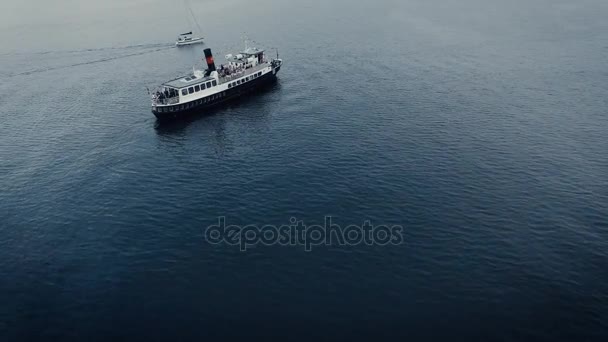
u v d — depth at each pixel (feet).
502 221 232.32
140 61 582.76
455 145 313.73
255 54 478.18
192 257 218.18
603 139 314.76
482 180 269.44
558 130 331.16
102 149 340.59
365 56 544.62
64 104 439.22
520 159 291.99
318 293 192.54
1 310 191.52
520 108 374.63
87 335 176.96
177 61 573.74
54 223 251.19
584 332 169.58
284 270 206.49
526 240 218.18
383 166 289.94
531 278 195.52
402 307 183.62
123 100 443.32
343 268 205.77
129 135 364.38
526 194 254.27
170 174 297.94
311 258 213.05
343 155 306.55
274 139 339.77
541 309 180.14
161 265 213.87
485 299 185.68
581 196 250.78
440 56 533.55
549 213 237.25
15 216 259.19
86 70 553.64
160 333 176.14
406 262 207.51
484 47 562.66
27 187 290.56
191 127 376.07
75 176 301.84
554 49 536.42
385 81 455.22
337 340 169.89
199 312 185.57
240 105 418.10
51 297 197.88
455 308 182.19
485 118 356.59
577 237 218.79
